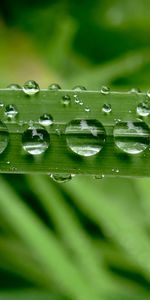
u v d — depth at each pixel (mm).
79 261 130
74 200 141
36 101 100
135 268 136
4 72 181
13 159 97
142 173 98
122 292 130
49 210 136
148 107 100
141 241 130
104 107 100
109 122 100
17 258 139
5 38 189
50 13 198
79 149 98
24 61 186
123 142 98
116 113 100
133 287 133
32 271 138
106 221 134
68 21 196
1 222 141
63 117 100
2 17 194
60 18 198
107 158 98
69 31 195
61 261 129
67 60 191
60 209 136
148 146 99
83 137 98
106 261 138
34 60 187
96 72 164
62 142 98
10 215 132
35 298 135
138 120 100
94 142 98
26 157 97
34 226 132
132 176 98
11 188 138
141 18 197
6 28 192
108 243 140
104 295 128
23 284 137
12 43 189
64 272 129
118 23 197
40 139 98
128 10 200
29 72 185
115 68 164
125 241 131
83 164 98
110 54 195
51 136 98
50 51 191
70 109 100
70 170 98
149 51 166
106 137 99
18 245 140
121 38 196
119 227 133
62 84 163
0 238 140
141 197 142
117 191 148
